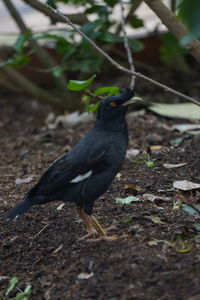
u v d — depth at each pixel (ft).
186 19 15.72
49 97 56.95
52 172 26.96
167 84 59.62
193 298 21.30
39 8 41.09
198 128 44.29
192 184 32.65
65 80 56.95
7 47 62.49
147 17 73.15
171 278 22.66
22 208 26.50
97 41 46.21
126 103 27.63
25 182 38.11
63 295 23.77
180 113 48.88
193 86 58.65
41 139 48.93
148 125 47.14
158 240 25.72
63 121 52.44
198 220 27.89
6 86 58.44
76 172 26.78
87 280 23.99
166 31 54.39
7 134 53.57
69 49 47.03
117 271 23.84
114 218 29.60
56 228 29.91
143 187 33.53
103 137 27.35
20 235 29.86
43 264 26.86
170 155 38.45
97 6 45.85
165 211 29.66
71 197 27.14
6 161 44.16
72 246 27.37
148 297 22.07
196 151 38.45
